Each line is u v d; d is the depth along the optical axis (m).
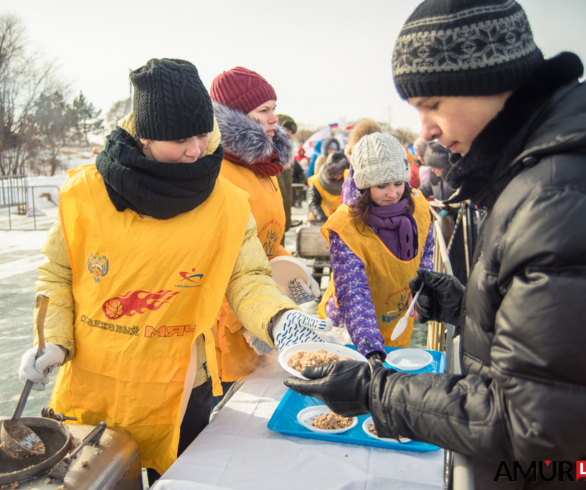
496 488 0.87
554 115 0.74
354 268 1.95
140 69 1.35
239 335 2.06
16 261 7.00
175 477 1.20
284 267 2.02
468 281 0.87
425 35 0.80
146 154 1.44
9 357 3.69
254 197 2.20
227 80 2.28
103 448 1.23
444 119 0.85
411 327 2.36
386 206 2.08
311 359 1.37
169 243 1.41
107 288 1.43
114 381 1.45
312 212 6.34
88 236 1.43
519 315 0.66
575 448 0.64
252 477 1.20
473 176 0.88
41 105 23.62
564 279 0.64
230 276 1.52
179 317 1.45
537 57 0.80
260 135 2.18
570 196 0.67
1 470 1.17
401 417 0.81
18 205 12.02
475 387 0.76
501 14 0.77
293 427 1.44
